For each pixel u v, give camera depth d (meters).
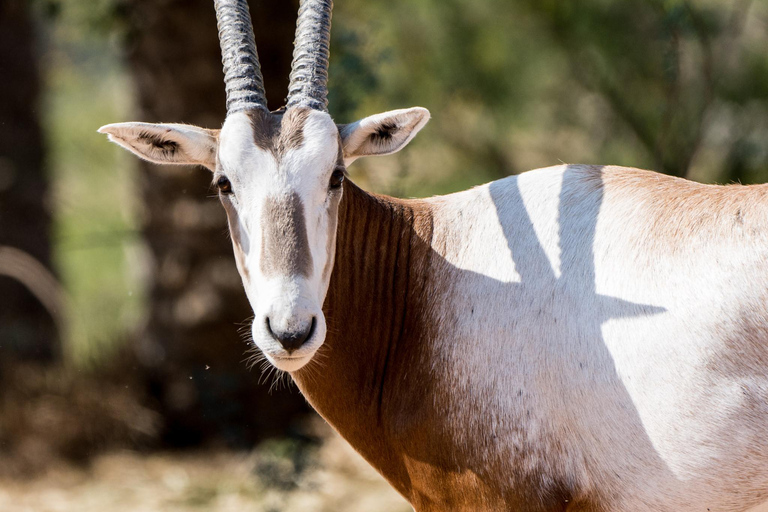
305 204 13.01
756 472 12.60
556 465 13.16
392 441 14.54
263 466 25.83
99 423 30.34
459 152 37.34
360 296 15.02
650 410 12.69
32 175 34.47
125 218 44.44
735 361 12.30
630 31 34.25
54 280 34.53
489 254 14.23
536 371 13.23
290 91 14.26
